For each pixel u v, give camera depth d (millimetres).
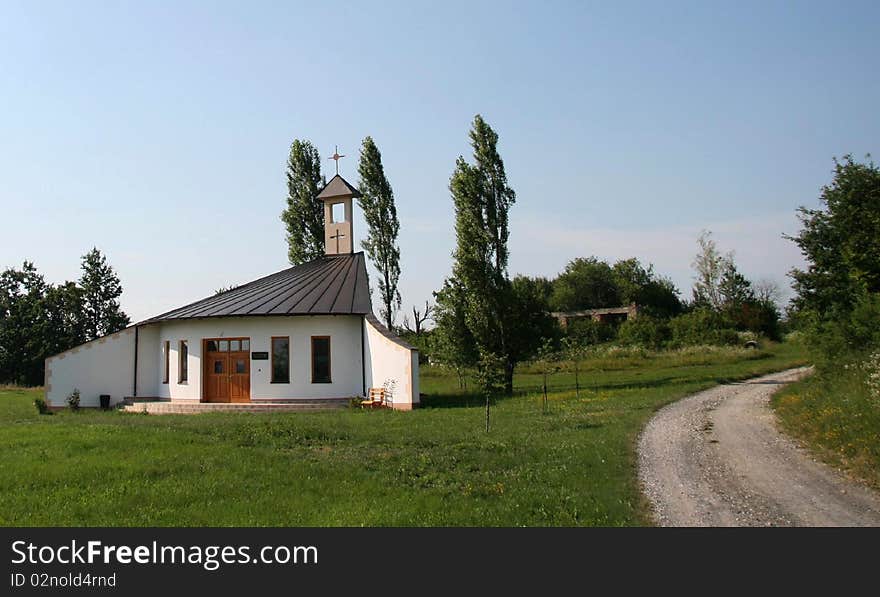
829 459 14078
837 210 24234
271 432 18625
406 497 12125
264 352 30594
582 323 69875
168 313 34531
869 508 10789
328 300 31812
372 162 47000
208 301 34625
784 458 14570
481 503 11758
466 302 35188
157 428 19953
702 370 40594
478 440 17781
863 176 23938
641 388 31531
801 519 10359
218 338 31156
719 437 17297
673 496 11805
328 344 30578
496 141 36000
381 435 18812
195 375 31484
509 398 31109
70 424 21766
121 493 12375
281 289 33844
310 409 28875
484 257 35219
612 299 99750
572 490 12289
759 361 45656
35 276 66625
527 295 35688
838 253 24250
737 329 64812
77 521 11008
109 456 15141
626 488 12312
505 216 35719
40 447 16125
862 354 21172
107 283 71000
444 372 46594
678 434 17859
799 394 22484
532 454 15664
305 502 11914
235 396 30812
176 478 13406
